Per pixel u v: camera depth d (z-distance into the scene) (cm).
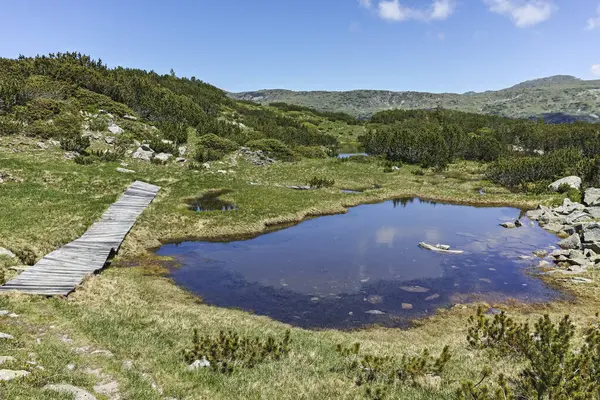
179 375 975
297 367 1103
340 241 2827
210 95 10156
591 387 779
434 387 966
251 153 6128
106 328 1236
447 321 1653
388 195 4491
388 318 1692
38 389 745
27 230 2336
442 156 6850
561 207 3616
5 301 1337
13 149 4075
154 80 8919
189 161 5241
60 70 6406
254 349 1168
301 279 2120
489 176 5550
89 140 4819
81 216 2769
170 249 2570
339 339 1405
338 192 4434
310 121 12975
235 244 2719
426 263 2384
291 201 3803
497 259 2459
